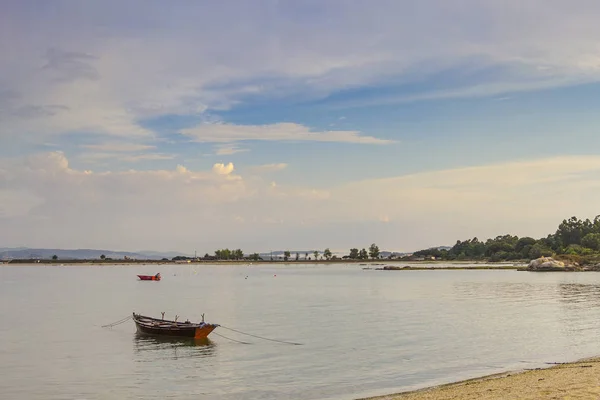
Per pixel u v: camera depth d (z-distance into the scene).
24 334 68.56
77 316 89.25
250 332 66.94
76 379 43.97
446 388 35.22
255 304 107.50
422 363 46.81
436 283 173.50
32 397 38.97
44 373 46.25
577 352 49.81
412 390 36.75
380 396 34.38
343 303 106.69
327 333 65.06
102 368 48.03
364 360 48.72
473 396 31.03
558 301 102.50
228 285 183.88
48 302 118.31
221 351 55.34
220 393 38.62
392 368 45.16
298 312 90.31
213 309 98.19
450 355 50.00
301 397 36.69
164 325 64.88
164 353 54.78
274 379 42.50
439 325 70.38
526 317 77.38
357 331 66.12
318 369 45.62
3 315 91.19
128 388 40.78
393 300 111.69
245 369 46.53
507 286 150.88
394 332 64.69
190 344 59.75
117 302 117.25
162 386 41.16
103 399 37.97
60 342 62.25
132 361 50.94
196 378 43.59
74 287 179.00
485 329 66.00
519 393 30.70
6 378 44.47
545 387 31.86
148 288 170.62
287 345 57.75
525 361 46.22
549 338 58.38
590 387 30.97
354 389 38.38
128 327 74.75
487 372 42.34
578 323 70.12
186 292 148.88
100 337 65.75
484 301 105.38
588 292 124.38
